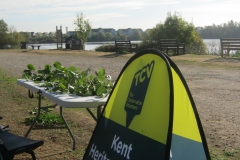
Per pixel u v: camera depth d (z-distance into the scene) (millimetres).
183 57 19984
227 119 7074
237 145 5445
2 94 9953
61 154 5141
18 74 15305
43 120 6742
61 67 5754
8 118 7230
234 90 10305
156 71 3371
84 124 6727
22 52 31391
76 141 5723
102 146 3773
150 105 3318
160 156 3012
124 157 3393
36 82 5672
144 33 35281
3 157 3594
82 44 34719
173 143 3152
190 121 3221
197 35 33750
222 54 19797
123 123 3609
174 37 32844
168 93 3148
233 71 14219
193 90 10453
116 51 25969
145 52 3586
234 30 40281
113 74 14102
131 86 3686
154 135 3160
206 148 3232
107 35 52469
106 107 4004
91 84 5004
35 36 62781
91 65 17953
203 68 15469
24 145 3744
